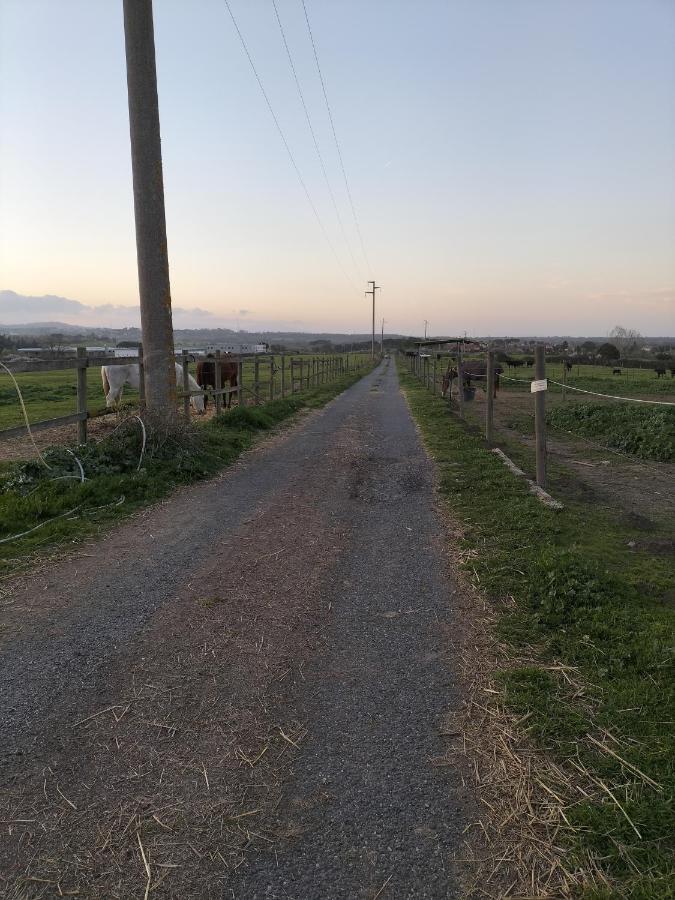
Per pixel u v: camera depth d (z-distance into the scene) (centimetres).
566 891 204
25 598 421
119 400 1350
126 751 268
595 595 413
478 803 241
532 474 845
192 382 1495
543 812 237
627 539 566
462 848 220
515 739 278
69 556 504
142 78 874
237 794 245
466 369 2108
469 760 265
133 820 231
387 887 204
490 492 725
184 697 308
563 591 418
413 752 270
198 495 718
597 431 1238
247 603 418
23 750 267
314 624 388
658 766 259
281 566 488
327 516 638
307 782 252
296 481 802
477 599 424
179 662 340
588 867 213
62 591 434
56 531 557
